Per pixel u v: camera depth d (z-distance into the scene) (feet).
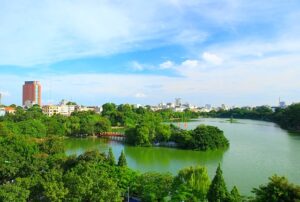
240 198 227.61
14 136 393.29
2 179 300.20
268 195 186.50
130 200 263.49
